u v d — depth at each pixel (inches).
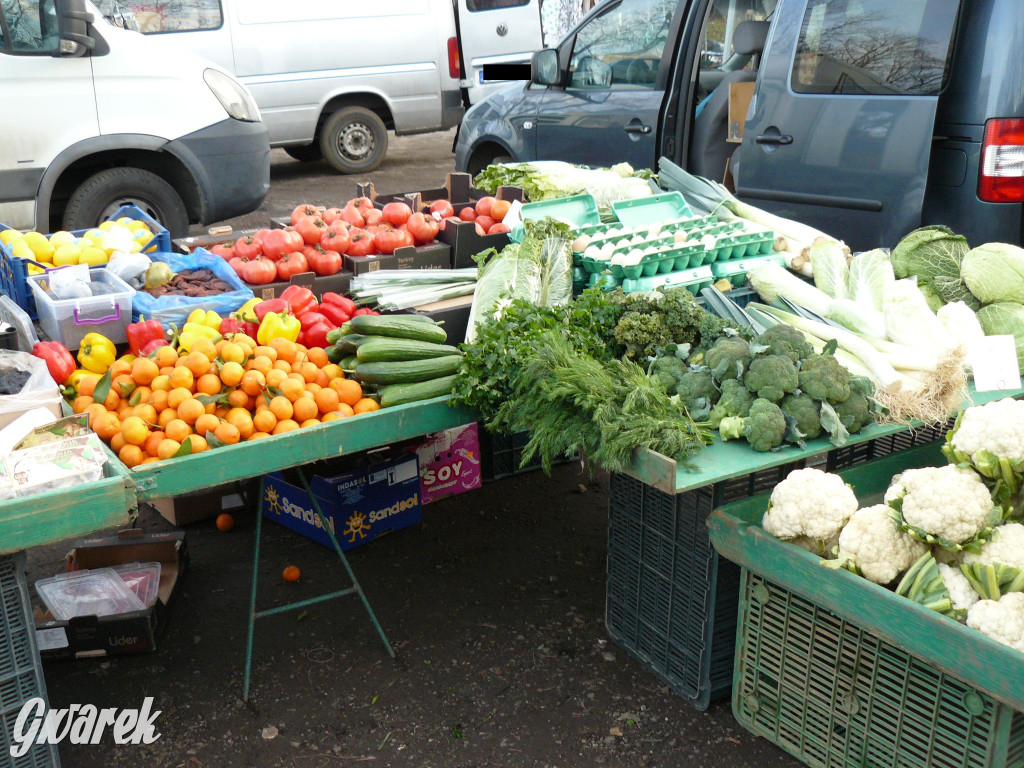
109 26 255.4
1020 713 84.4
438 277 144.9
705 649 113.3
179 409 104.5
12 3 237.5
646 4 231.0
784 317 129.5
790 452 102.7
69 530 90.5
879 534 94.3
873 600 90.0
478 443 172.6
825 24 179.3
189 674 123.2
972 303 134.8
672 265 143.3
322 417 113.0
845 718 99.1
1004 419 97.7
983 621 86.3
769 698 108.3
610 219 167.5
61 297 124.8
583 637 131.4
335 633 132.0
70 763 107.5
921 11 163.0
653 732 112.7
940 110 161.0
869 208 173.3
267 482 160.7
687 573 113.5
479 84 422.6
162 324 124.0
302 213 155.8
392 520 158.2
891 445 135.5
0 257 143.6
